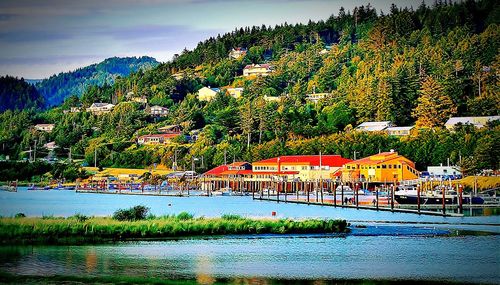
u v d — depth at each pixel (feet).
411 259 410.72
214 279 348.79
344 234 508.94
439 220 630.33
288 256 415.23
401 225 577.43
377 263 397.60
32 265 369.50
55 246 424.87
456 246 462.19
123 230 457.68
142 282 337.93
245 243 459.73
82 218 485.97
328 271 373.40
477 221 622.95
